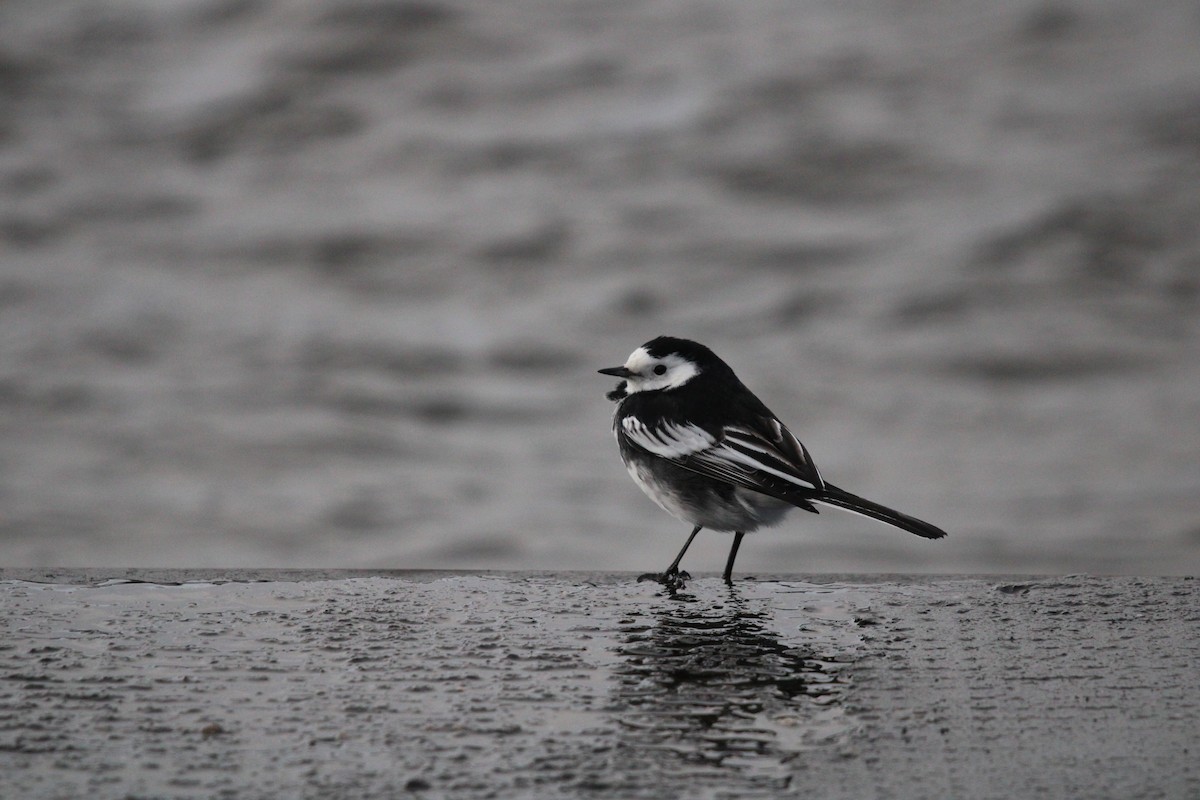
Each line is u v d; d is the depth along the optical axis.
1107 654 6.09
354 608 7.04
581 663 5.89
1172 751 4.65
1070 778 4.36
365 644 6.20
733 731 4.88
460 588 7.73
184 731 4.85
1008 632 6.55
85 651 6.01
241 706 5.18
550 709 5.15
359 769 4.43
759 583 8.08
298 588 7.62
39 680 5.52
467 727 4.91
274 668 5.75
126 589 7.50
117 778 4.34
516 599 7.40
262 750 4.63
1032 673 5.74
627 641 6.33
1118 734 4.85
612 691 5.43
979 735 4.84
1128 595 7.54
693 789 4.24
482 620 6.78
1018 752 4.63
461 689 5.43
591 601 7.39
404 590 7.62
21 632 6.37
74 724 4.93
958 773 4.41
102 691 5.38
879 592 7.72
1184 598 7.42
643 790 4.23
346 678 5.60
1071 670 5.80
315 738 4.77
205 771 4.41
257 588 7.60
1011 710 5.16
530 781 4.31
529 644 6.24
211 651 6.04
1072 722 5.00
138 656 5.93
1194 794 4.22
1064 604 7.28
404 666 5.80
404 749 4.64
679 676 5.67
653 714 5.09
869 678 5.65
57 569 8.34
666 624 6.73
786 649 6.18
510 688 5.45
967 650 6.16
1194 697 5.36
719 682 5.57
